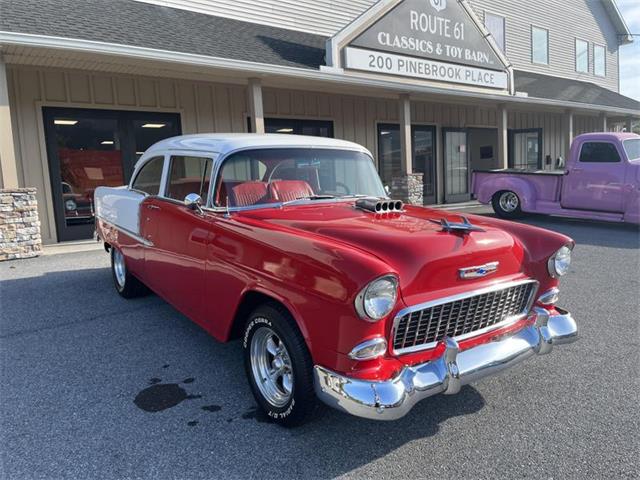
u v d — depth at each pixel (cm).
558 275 310
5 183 670
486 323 277
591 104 1579
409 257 245
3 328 420
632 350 368
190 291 346
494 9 1738
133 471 232
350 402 224
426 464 238
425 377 236
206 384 320
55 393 307
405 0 1071
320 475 230
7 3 735
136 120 930
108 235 513
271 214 316
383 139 1346
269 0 1143
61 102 845
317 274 236
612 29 2289
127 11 885
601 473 228
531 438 258
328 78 938
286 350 257
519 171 1038
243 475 229
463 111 1563
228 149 333
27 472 230
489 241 279
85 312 461
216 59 784
